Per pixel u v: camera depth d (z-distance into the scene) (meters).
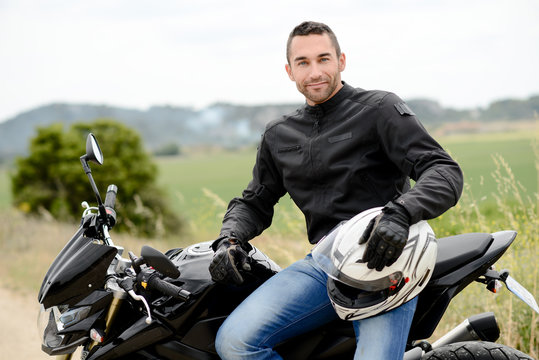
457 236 2.81
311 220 3.08
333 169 2.95
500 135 73.12
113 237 9.80
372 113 2.87
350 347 2.76
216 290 2.81
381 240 2.36
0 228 11.70
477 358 2.63
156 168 16.81
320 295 2.81
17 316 6.43
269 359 2.72
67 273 2.63
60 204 15.79
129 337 2.74
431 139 2.75
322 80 2.96
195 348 2.80
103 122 16.95
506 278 2.71
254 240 6.21
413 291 2.51
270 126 3.24
